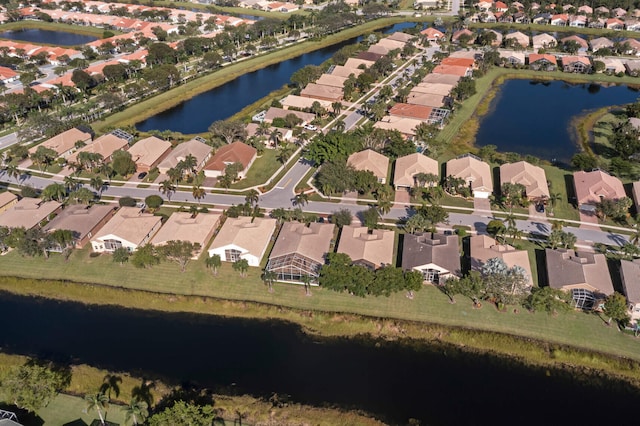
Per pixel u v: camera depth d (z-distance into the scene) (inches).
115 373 3668.8
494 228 5017.2
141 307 4315.9
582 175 5856.3
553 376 3661.4
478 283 4104.3
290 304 4276.6
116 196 5841.5
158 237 4899.1
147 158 6461.6
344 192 5846.5
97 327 4126.5
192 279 4542.3
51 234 4726.9
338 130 6781.5
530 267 4549.7
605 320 4045.3
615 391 3548.2
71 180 5777.6
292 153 6806.1
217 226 5201.8
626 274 4315.9
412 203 5639.8
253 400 3462.1
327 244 4736.7
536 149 6943.9
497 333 3951.8
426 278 4453.7
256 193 5610.2
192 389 3545.8
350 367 3747.5
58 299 4424.2
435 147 6624.0
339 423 3312.0
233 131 6870.1
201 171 6353.3
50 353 3860.7
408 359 3816.4
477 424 3316.9
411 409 3412.9
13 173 6309.1
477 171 5915.4
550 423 3324.3
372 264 4488.2
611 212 5132.9
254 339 3996.1
